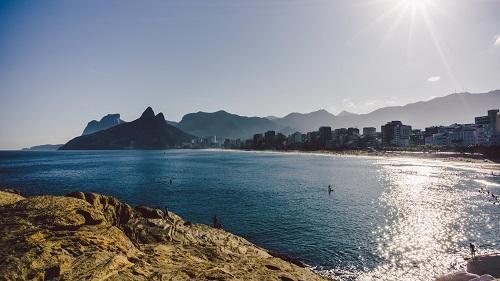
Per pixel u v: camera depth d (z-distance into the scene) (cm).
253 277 1428
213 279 1247
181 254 1609
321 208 6912
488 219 5691
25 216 1368
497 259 3472
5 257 1056
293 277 1539
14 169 19850
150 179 13275
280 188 10019
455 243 4472
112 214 1930
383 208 6800
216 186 10681
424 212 6338
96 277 1065
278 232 5119
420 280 3388
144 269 1224
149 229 1969
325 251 4250
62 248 1191
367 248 4338
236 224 5638
